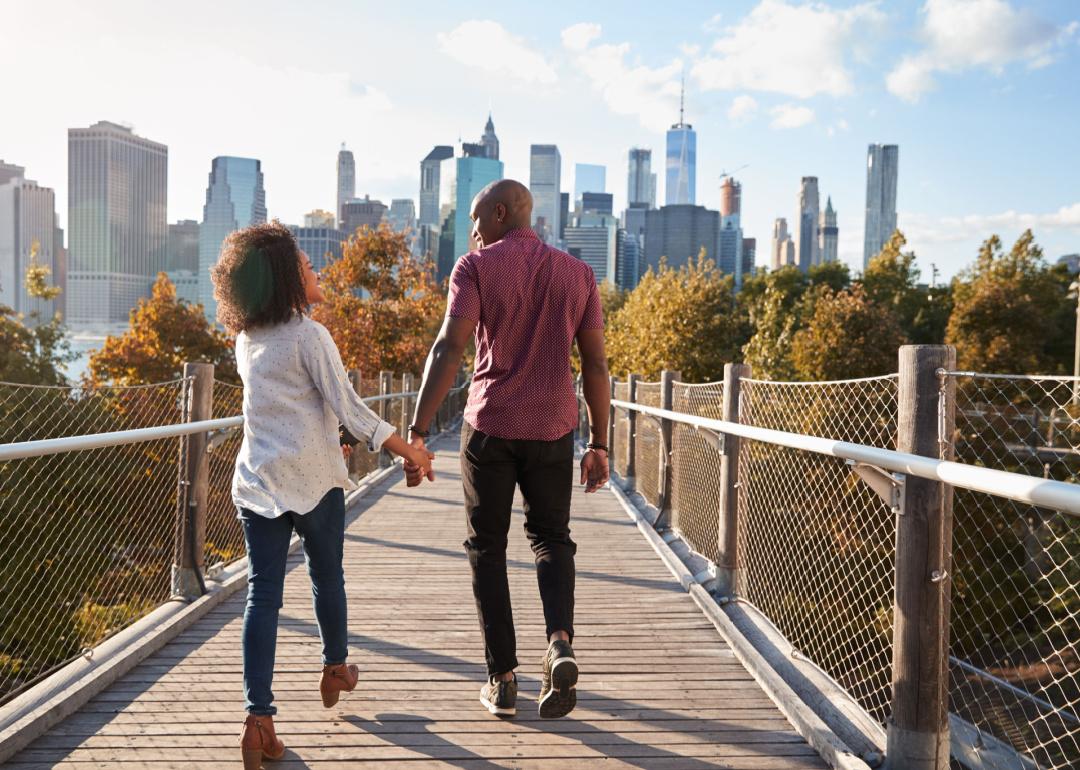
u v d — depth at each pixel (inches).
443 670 129.0
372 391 477.4
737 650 137.6
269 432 95.3
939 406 90.7
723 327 1373.0
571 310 103.4
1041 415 87.7
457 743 102.3
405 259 1056.2
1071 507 63.9
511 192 107.4
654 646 143.7
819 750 101.1
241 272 93.6
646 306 1438.2
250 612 93.9
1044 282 1750.7
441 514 290.5
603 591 184.1
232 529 207.2
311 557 102.5
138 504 188.2
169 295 1192.8
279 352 94.6
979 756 107.6
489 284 101.1
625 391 410.0
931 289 2167.8
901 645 93.8
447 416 792.9
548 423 102.2
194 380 158.2
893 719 95.0
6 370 901.2
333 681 107.1
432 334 1112.8
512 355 102.9
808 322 1266.0
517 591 186.4
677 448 258.4
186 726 105.6
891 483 95.5
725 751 101.9
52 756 96.6
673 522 256.2
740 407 173.0
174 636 141.6
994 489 73.2
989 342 1451.8
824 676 131.2
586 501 329.4
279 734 103.7
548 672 98.9
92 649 126.3
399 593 179.3
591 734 106.0
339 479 99.7
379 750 100.0
